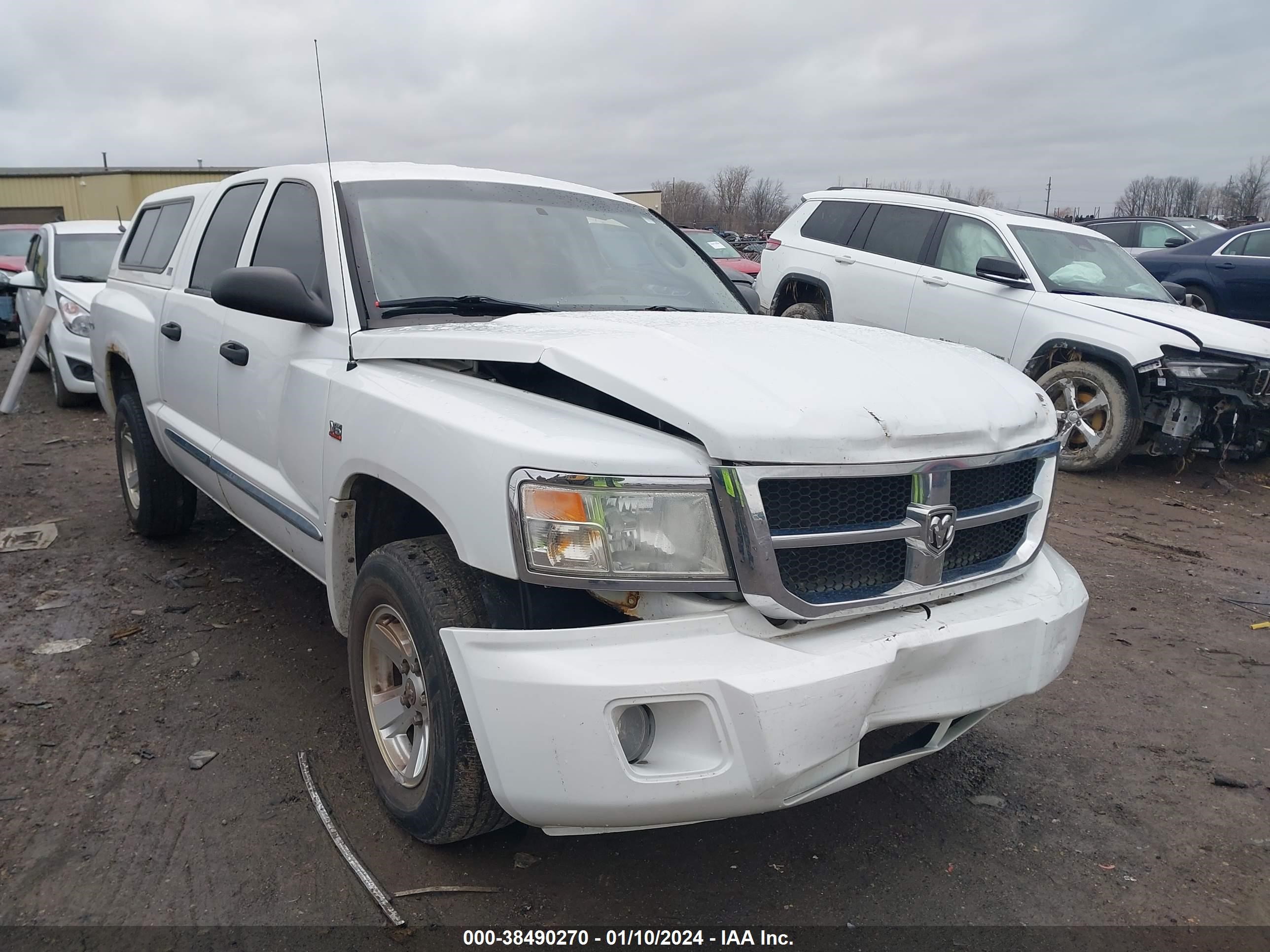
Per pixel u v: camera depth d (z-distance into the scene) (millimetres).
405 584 2482
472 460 2307
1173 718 3629
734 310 3818
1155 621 4633
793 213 10320
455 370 2797
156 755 3162
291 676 3752
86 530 5613
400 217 3404
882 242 9078
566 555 2160
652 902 2494
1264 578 5340
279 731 3328
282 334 3383
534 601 2344
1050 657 2584
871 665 2188
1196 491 7379
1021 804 3027
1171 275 12070
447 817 2438
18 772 3047
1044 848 2793
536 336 2637
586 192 4109
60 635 4125
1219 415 7512
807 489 2236
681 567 2156
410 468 2518
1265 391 7180
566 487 2156
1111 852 2781
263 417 3492
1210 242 11906
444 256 3354
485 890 2514
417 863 2605
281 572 4934
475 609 2402
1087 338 7453
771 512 2191
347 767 3092
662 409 2223
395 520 3047
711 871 2637
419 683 2602
